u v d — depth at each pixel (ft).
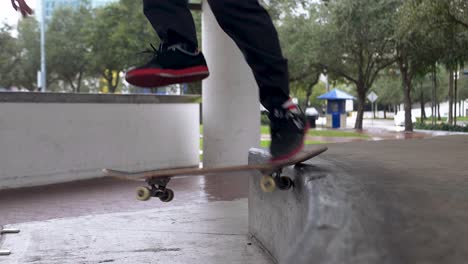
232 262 12.34
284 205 10.13
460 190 6.64
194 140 38.14
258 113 33.78
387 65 95.91
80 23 112.06
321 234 5.99
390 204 6.22
